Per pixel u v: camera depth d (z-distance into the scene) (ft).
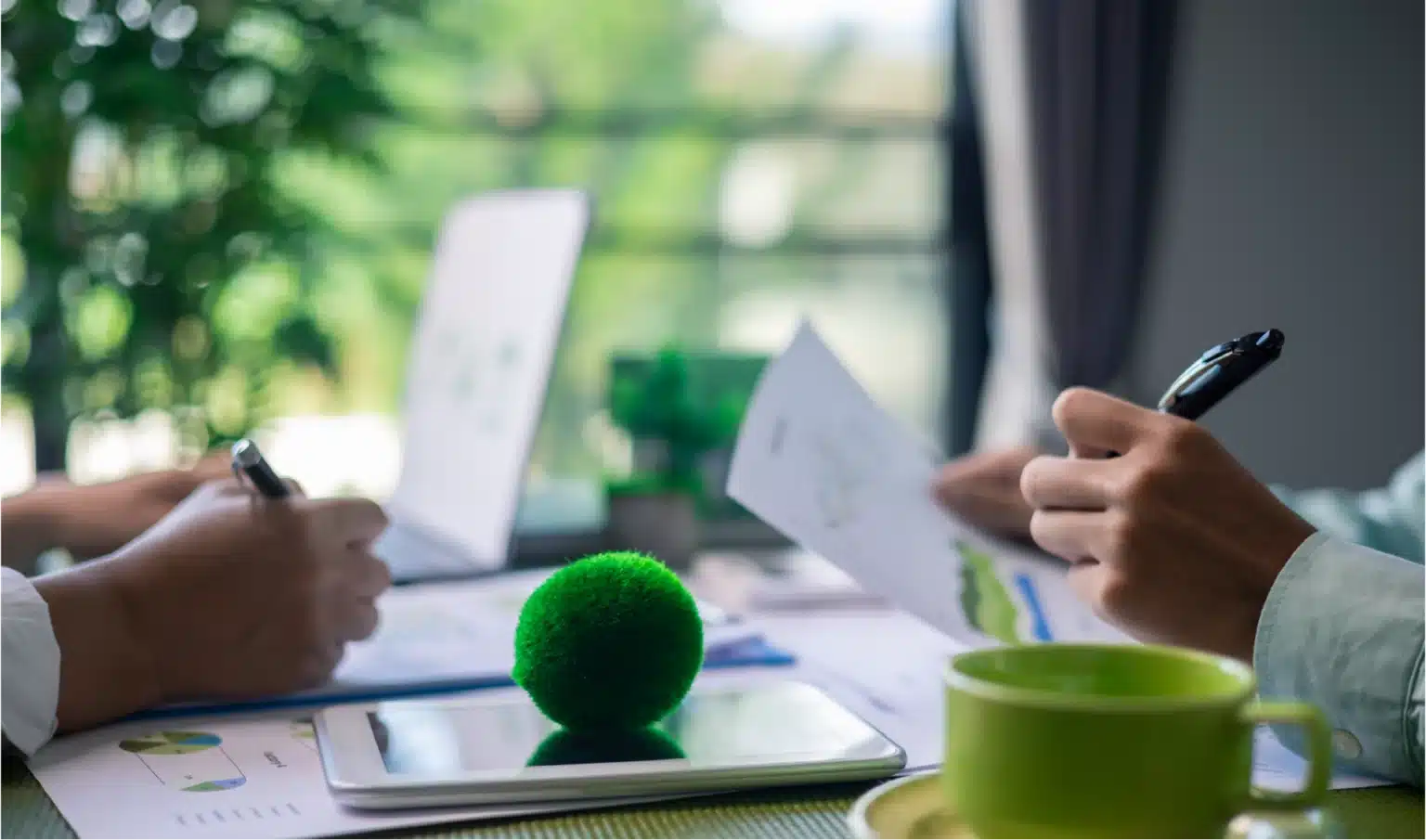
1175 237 8.52
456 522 3.87
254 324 8.23
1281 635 1.84
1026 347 7.97
